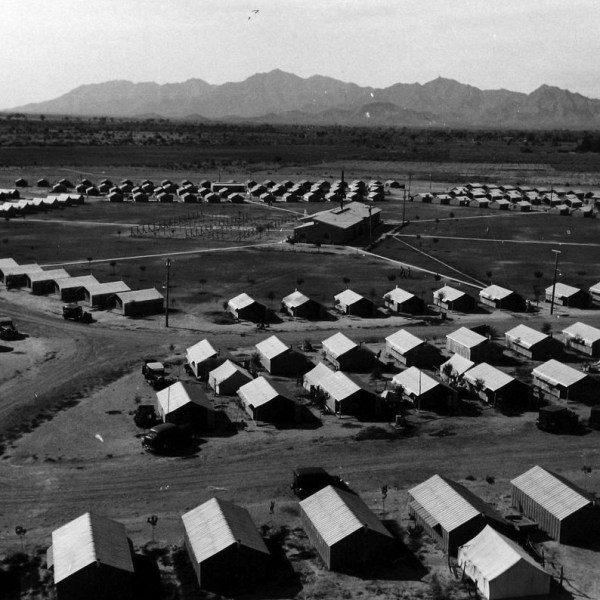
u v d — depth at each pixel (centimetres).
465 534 5381
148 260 15975
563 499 5759
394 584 5041
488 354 9875
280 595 4903
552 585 5056
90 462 6838
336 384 8381
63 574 4634
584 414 8212
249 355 9962
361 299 12112
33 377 9019
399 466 6894
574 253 17612
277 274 14900
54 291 13088
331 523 5372
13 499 6119
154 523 5556
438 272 15325
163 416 7625
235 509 5509
